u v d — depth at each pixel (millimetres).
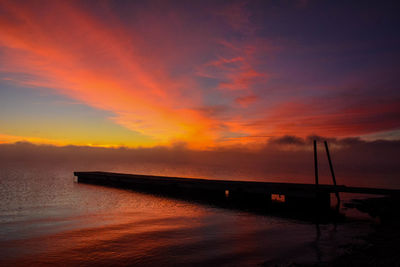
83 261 10430
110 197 30109
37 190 36531
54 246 12258
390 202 21359
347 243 12836
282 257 10875
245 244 12742
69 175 69688
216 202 26875
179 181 32906
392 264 9656
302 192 22984
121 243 12766
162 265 10055
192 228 15984
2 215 20000
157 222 17656
